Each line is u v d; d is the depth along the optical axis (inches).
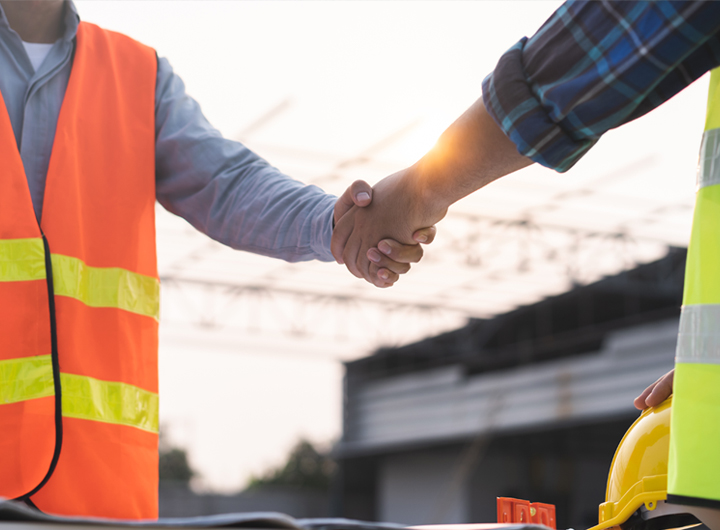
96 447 45.8
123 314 49.6
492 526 29.2
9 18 52.5
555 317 770.2
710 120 34.5
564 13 34.7
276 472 1717.5
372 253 54.8
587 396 605.6
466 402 705.0
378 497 856.9
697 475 30.9
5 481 42.8
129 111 53.9
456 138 40.0
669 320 556.1
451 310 681.6
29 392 43.9
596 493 778.8
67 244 47.8
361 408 823.7
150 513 48.2
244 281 605.0
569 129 34.9
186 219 62.1
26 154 49.4
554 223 501.4
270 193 59.9
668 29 31.4
